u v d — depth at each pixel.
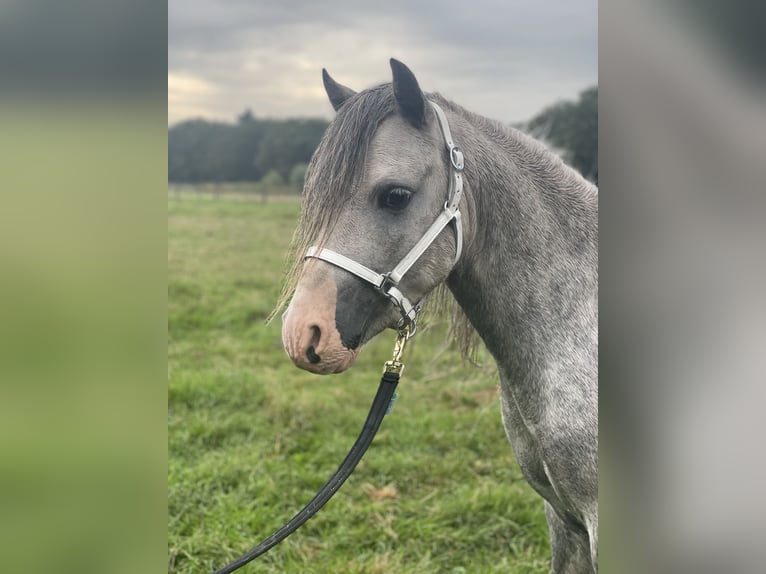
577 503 1.55
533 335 1.55
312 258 1.41
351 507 3.01
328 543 2.75
